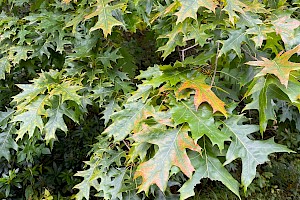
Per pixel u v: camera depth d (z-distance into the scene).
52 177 2.49
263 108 0.97
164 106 1.08
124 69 1.82
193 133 0.94
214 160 0.95
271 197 2.99
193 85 1.04
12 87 2.24
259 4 1.27
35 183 2.41
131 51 2.53
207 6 1.03
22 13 2.26
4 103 2.22
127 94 1.50
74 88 1.32
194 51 2.10
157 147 0.99
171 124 0.98
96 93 1.52
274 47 1.21
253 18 1.19
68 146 2.68
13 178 2.20
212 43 1.33
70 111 1.37
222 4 1.16
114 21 1.23
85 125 2.61
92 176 1.50
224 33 1.17
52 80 1.37
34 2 2.00
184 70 1.13
